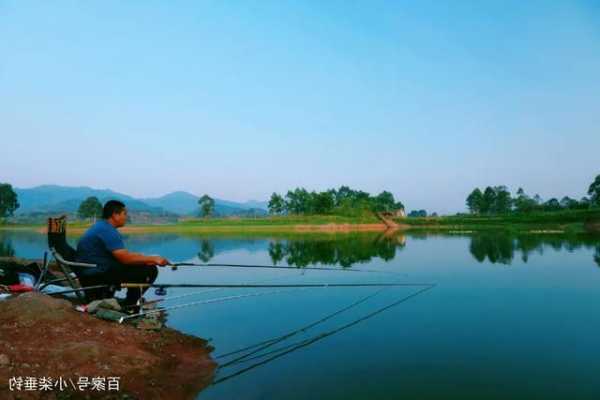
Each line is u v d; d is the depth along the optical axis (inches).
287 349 199.6
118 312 216.7
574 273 427.2
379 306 289.3
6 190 4884.4
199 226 3218.5
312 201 4355.3
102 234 243.0
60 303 203.5
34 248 759.1
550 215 2837.1
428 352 192.9
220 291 344.5
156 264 247.0
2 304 195.3
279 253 698.2
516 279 394.6
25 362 150.3
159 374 165.3
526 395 147.4
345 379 163.3
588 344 201.6
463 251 710.5
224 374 170.2
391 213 3818.9
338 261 575.8
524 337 214.1
